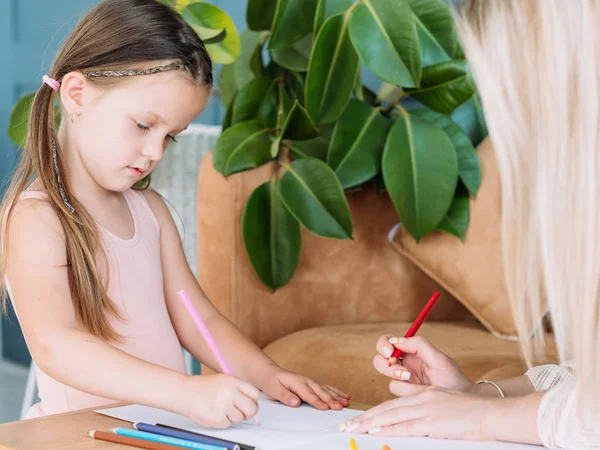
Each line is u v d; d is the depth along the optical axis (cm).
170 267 136
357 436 85
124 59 112
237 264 174
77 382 95
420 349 100
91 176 121
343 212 167
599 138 80
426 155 170
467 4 96
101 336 115
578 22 81
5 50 320
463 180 175
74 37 118
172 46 113
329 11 167
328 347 158
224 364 91
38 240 108
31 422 87
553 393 84
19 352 327
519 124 89
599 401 79
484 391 99
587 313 80
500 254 172
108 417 90
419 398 89
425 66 177
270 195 173
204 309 135
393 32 161
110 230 124
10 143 314
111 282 121
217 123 272
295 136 173
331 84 166
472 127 190
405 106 208
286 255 173
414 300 190
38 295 105
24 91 317
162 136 114
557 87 82
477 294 174
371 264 186
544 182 84
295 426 90
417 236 170
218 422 85
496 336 171
